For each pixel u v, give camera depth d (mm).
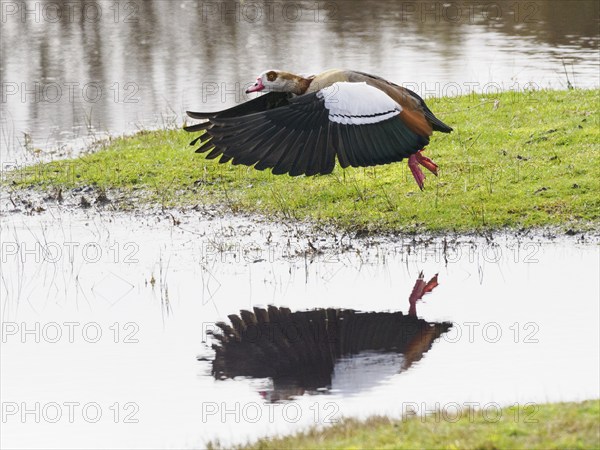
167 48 35219
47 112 27812
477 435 9633
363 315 14602
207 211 19641
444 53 31828
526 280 15531
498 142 20641
